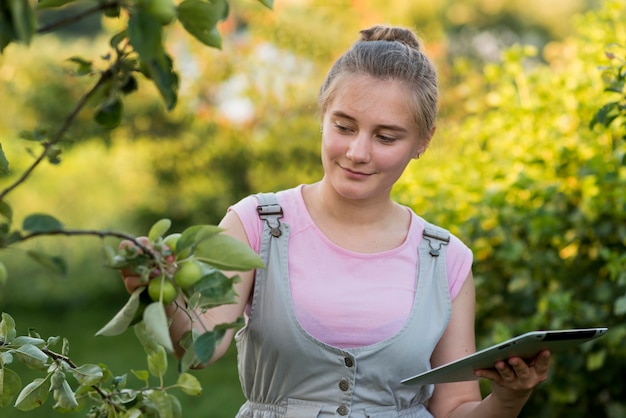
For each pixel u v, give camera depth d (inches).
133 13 49.8
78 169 398.0
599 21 161.0
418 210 157.5
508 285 155.2
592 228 147.6
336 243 84.4
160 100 354.9
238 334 85.5
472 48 578.2
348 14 357.4
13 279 374.9
